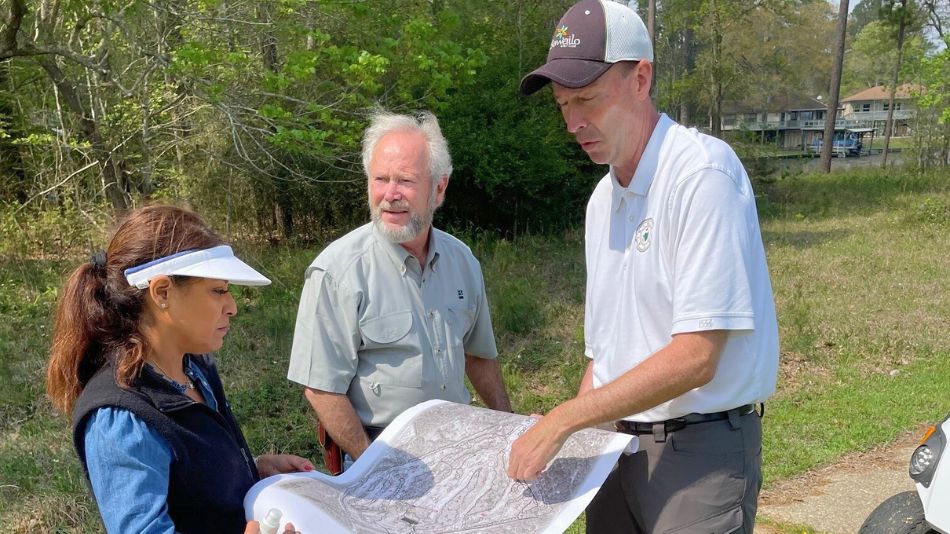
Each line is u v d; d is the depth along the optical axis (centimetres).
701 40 2672
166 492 158
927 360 684
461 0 1291
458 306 273
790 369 657
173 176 1095
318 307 252
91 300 165
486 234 1227
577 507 182
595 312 229
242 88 846
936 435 299
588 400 187
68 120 1056
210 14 802
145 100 905
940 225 1397
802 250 1194
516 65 1343
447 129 1223
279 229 1223
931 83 2025
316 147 775
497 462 200
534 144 1236
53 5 825
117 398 156
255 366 614
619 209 217
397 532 172
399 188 249
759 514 427
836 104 2886
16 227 981
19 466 429
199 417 167
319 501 175
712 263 187
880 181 2194
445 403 234
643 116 207
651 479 212
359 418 258
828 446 513
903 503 312
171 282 164
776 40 3269
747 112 4531
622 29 199
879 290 911
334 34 873
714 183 191
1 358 609
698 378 187
